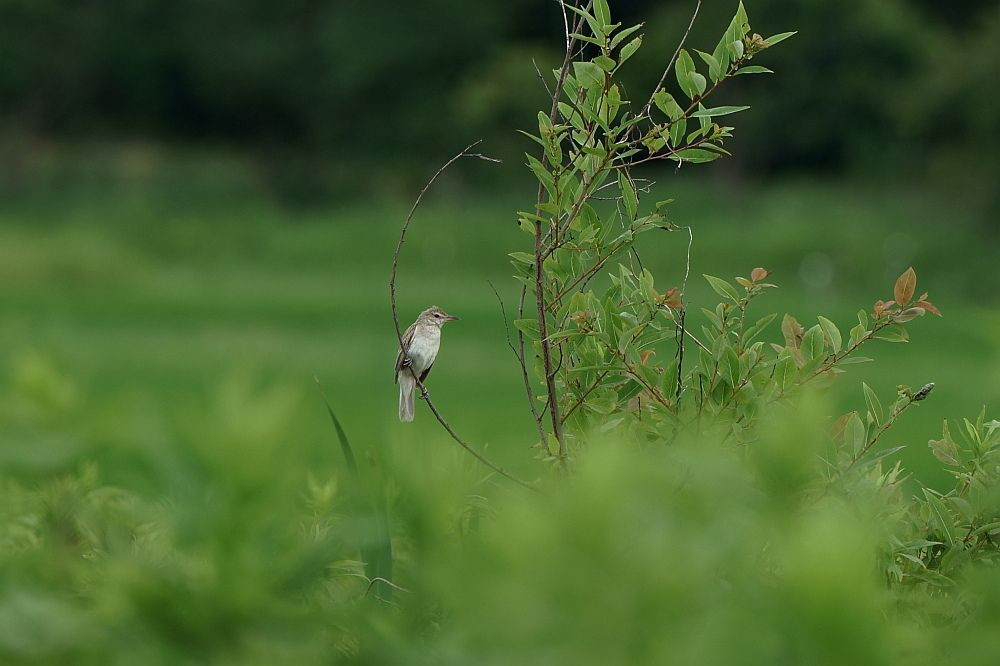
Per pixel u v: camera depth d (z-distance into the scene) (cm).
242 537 262
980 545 590
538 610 242
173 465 267
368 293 6956
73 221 8938
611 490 244
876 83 9956
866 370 4388
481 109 10106
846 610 236
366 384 3981
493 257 8375
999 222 8531
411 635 303
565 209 686
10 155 10400
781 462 303
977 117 8725
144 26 11425
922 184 9350
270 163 11125
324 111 11275
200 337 5166
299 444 266
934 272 7931
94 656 265
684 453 306
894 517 539
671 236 7931
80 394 315
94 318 5656
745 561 290
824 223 8338
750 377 652
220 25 11525
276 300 6550
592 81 668
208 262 8462
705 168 10088
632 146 680
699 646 241
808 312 5984
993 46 8831
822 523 248
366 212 9712
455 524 388
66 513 347
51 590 305
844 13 9812
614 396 686
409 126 10738
